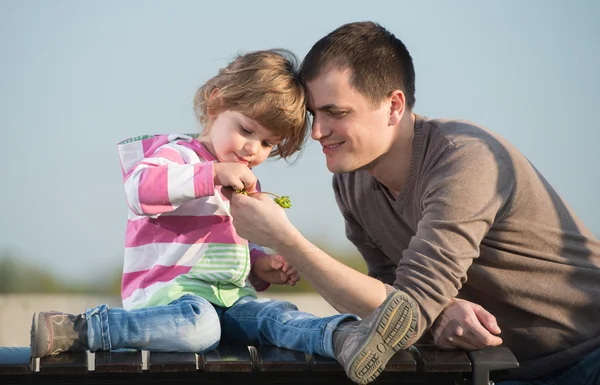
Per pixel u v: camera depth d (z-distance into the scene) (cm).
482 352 411
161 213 429
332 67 432
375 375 389
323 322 407
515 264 443
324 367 399
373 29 444
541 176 457
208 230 441
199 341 409
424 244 411
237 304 446
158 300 428
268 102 438
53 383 399
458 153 425
